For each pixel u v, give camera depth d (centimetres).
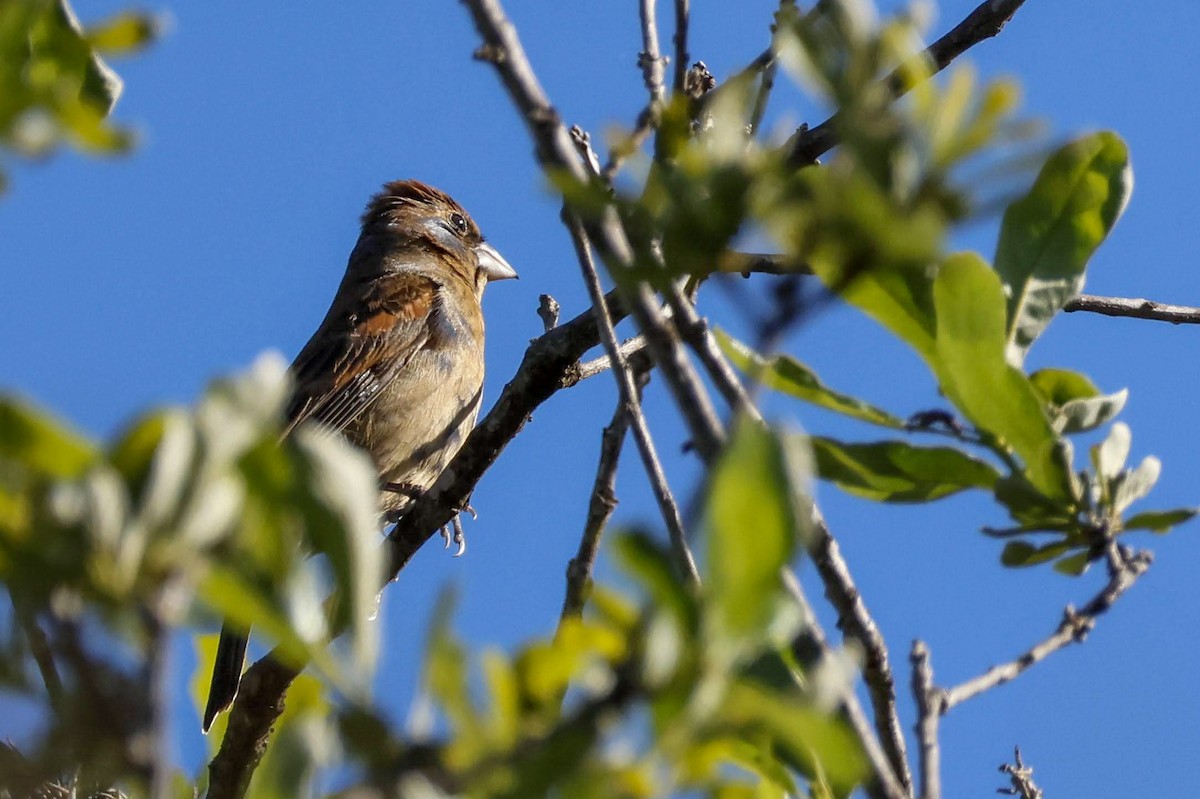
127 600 340
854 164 379
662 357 510
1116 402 625
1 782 349
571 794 362
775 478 357
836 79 383
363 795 376
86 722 345
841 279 393
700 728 357
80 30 449
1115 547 577
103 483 336
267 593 364
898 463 597
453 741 385
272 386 353
